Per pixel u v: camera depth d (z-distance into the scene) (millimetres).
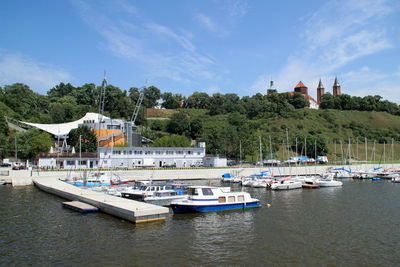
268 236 31875
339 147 163750
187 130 180250
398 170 115875
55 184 61656
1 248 27297
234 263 24422
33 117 149750
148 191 46781
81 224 34875
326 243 29703
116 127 119938
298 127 187625
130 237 30422
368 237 31734
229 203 44562
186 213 42031
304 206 48750
